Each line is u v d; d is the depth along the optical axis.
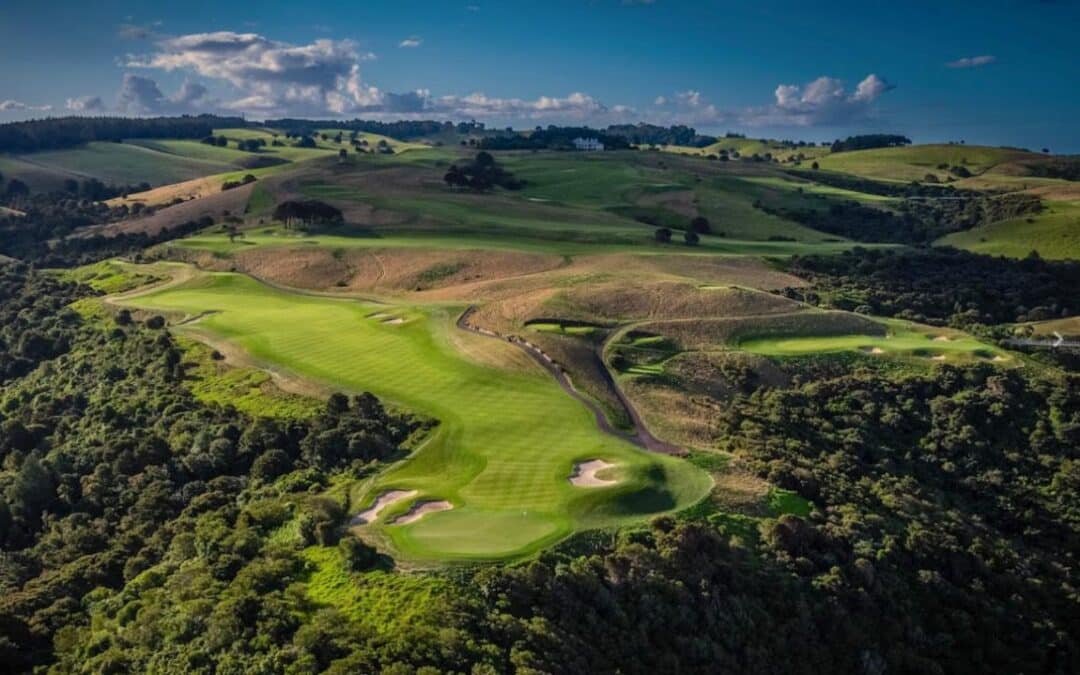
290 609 44.16
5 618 49.00
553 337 93.31
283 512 56.78
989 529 68.00
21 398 97.69
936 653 52.59
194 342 100.62
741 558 52.59
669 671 43.94
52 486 71.56
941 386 88.62
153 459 72.25
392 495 58.91
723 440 71.00
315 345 96.25
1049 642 55.50
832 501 62.03
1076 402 84.75
